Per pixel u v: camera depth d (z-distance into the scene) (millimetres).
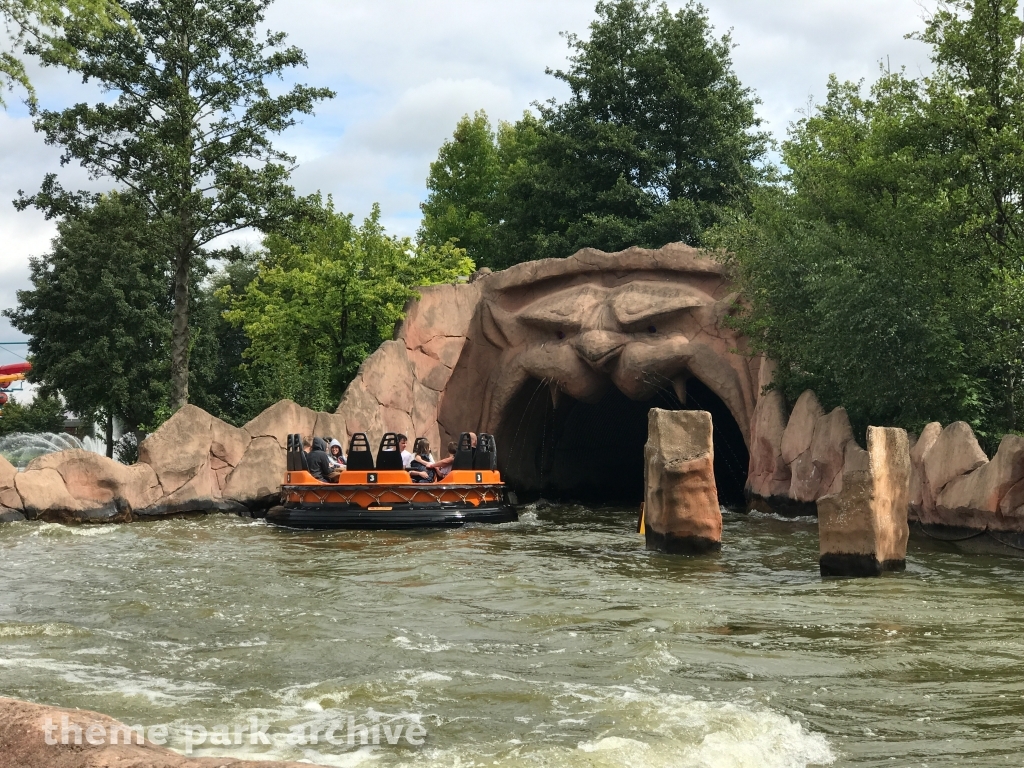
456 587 12336
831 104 25469
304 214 31000
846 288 19312
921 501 17141
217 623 9789
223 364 51594
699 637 9000
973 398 18906
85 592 11891
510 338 29969
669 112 41688
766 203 25297
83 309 43531
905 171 19297
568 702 6766
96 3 18000
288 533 20125
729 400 26141
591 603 10977
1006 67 18328
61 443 52312
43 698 6883
